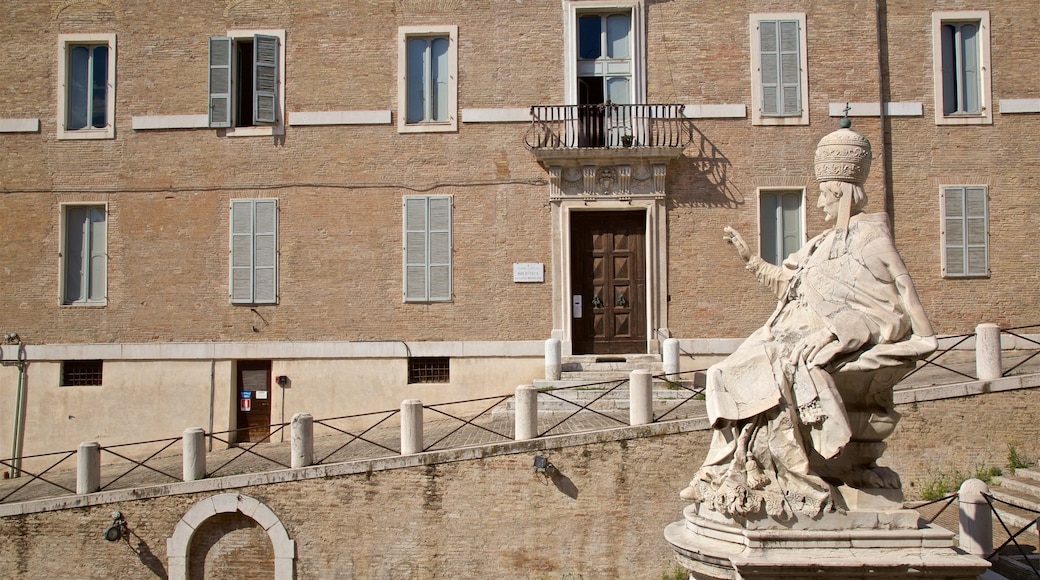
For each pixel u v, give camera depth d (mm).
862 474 7562
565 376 19891
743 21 21500
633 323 21594
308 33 21797
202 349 21375
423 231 21484
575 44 21578
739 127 21344
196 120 21703
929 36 21344
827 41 21422
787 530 7207
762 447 7406
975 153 21219
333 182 21625
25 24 22016
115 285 21641
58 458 21281
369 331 21406
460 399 21125
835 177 7871
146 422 21297
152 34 21922
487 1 21703
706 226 21250
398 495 15188
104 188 21750
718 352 20984
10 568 15719
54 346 21453
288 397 21312
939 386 15008
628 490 14812
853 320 7336
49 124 21875
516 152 21469
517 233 21391
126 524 15578
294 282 21531
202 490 15500
